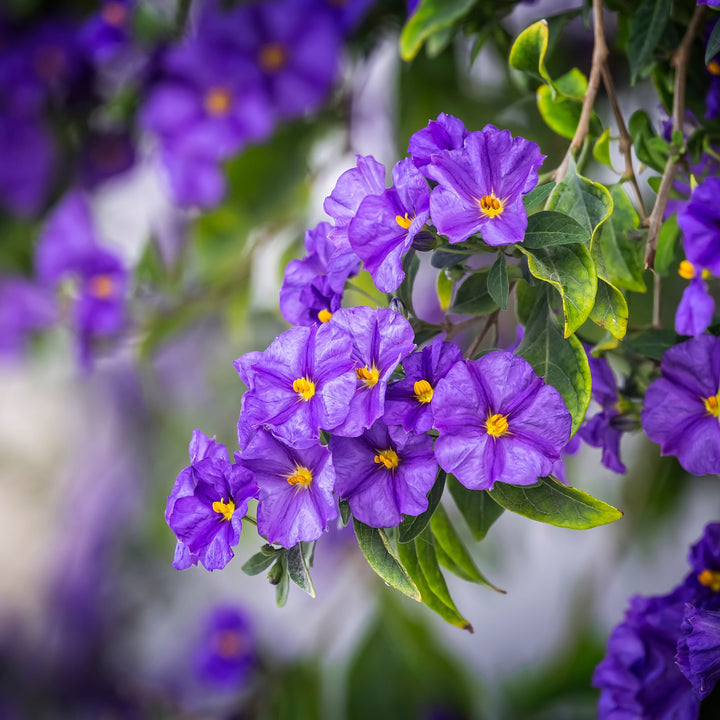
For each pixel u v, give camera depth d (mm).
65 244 810
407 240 434
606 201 457
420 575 461
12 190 807
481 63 700
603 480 830
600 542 901
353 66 743
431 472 432
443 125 448
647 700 480
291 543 431
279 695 905
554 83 507
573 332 448
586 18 508
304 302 455
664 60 511
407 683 839
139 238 917
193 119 724
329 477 429
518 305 470
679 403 461
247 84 718
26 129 791
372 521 433
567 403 452
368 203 442
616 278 488
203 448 448
